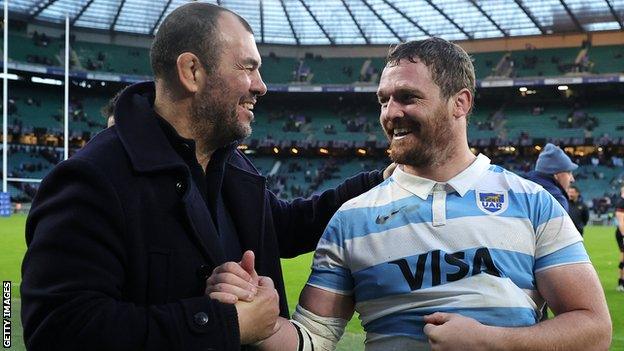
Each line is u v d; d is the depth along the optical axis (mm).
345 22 40469
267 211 2543
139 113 2117
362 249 2229
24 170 42062
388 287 2152
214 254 2084
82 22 42969
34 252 1822
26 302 1808
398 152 2199
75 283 1778
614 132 42094
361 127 47625
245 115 2211
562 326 1970
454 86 2180
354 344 5590
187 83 2105
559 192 5539
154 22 41906
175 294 1997
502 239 2098
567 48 43031
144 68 46594
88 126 45656
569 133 43094
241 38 2160
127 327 1767
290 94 49156
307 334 2275
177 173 2059
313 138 47188
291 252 2955
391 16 38375
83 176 1888
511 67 43625
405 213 2189
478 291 2051
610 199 38125
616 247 17922
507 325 2035
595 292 2047
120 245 1901
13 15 41062
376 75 46250
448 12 36688
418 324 2104
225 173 2395
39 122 44094
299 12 38812
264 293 1960
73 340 1734
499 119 45531
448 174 2215
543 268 2109
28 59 43312
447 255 2100
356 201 2342
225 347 1837
